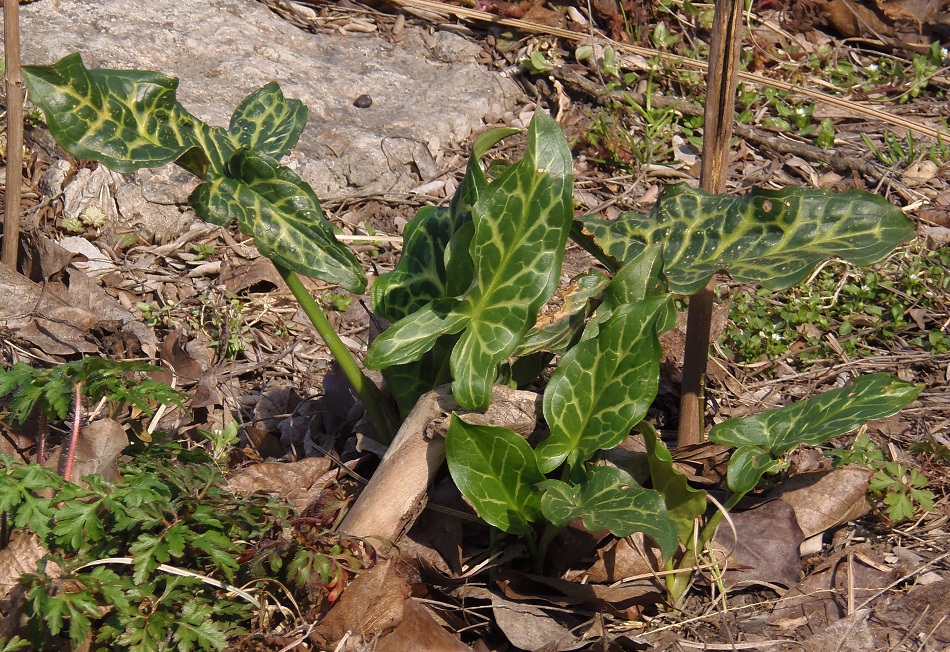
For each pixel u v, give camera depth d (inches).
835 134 180.9
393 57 183.5
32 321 116.6
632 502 75.6
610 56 183.6
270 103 92.7
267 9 184.4
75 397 79.0
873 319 134.6
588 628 82.4
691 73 184.2
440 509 88.0
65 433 92.7
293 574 72.3
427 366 91.8
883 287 138.4
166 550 69.8
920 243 149.0
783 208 86.0
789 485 94.4
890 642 82.1
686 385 96.9
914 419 114.3
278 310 131.7
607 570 86.4
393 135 160.7
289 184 82.7
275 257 82.7
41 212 139.1
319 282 138.3
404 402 92.0
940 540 94.6
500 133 86.0
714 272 82.8
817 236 83.9
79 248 135.4
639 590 82.9
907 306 137.2
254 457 99.0
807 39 207.5
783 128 178.4
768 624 84.8
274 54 172.6
